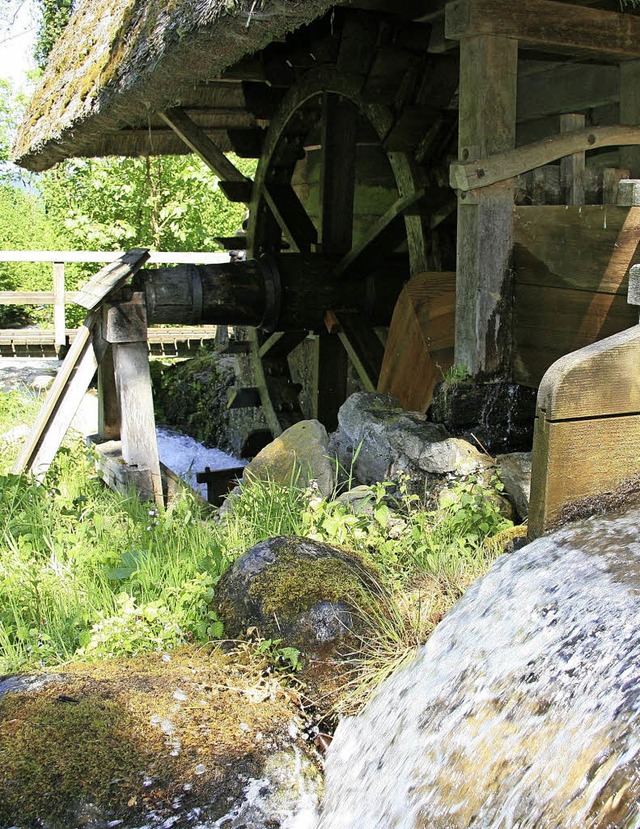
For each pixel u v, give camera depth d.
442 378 5.25
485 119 4.59
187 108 8.95
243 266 7.46
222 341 12.23
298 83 7.44
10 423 7.68
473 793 1.96
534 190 4.74
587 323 4.31
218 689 2.87
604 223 4.17
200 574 3.54
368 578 3.28
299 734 2.74
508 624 2.36
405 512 4.46
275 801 2.45
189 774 2.50
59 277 11.35
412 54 6.33
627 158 5.49
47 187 16.19
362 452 4.93
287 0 3.80
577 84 6.20
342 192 7.48
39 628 3.54
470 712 2.18
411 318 5.61
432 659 2.56
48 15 14.46
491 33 4.54
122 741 2.58
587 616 2.14
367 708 2.73
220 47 4.55
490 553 3.61
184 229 14.84
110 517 4.81
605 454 2.80
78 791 2.42
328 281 7.54
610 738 1.76
